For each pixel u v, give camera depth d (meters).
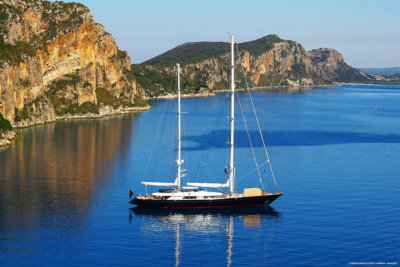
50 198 107.00
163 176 130.25
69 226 90.62
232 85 103.50
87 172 131.38
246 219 95.62
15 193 110.19
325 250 81.44
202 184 104.06
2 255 77.75
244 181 126.56
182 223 93.38
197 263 76.94
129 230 89.50
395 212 100.06
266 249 82.00
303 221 94.75
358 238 86.25
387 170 139.62
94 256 78.50
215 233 88.75
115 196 109.50
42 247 81.19
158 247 82.50
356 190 116.94
